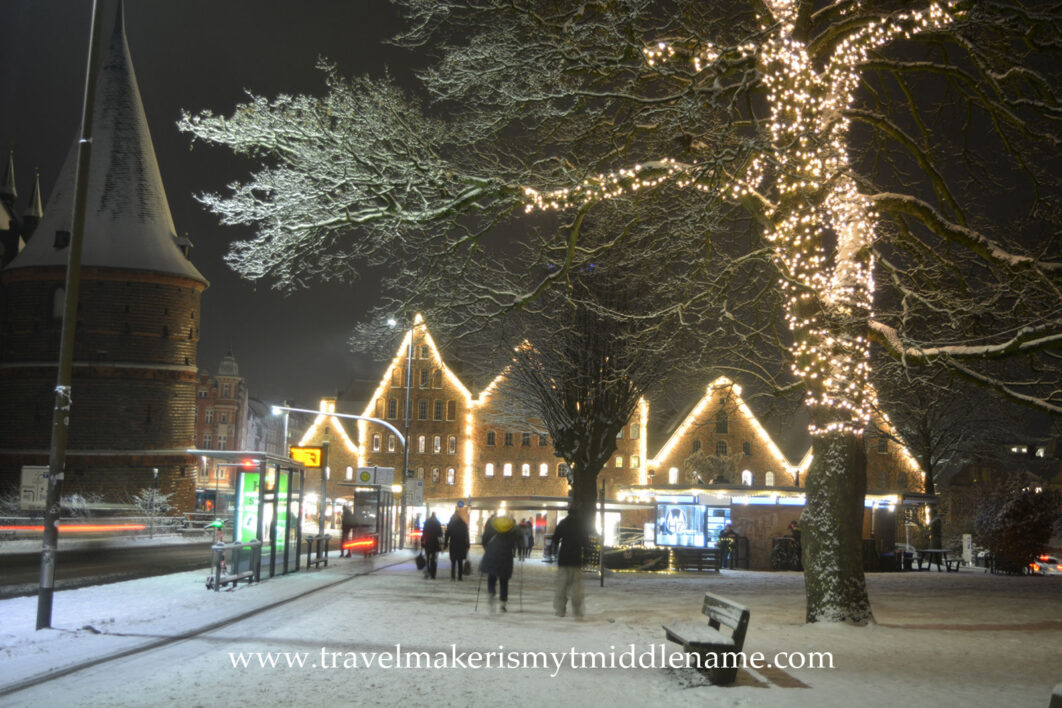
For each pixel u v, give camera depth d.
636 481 84.81
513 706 8.41
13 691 8.80
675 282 20.12
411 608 17.34
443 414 90.56
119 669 10.05
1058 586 26.73
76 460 80.12
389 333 23.20
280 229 17.47
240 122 17.19
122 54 89.56
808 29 16.59
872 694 9.16
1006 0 15.51
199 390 166.12
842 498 16.16
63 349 13.70
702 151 16.48
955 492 65.88
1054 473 76.00
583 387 36.69
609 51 16.80
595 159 17.78
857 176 18.31
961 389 23.48
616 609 18.22
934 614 17.81
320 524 30.48
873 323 16.41
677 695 9.01
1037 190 18.55
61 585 23.47
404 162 17.34
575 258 19.94
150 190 87.56
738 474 75.06
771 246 17.42
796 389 19.72
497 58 17.12
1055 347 14.62
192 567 30.84
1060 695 6.11
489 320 19.48
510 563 17.31
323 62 17.55
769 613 17.98
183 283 85.50
